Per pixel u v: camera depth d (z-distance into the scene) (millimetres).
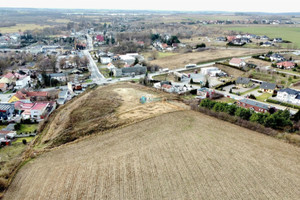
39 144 55125
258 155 43125
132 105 70688
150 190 35094
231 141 48031
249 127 54562
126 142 49031
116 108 68812
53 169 42438
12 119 73000
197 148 45406
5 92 101250
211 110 63031
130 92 85500
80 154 46531
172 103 71438
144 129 53750
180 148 45531
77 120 64000
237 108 61625
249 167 39594
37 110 73125
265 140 48844
